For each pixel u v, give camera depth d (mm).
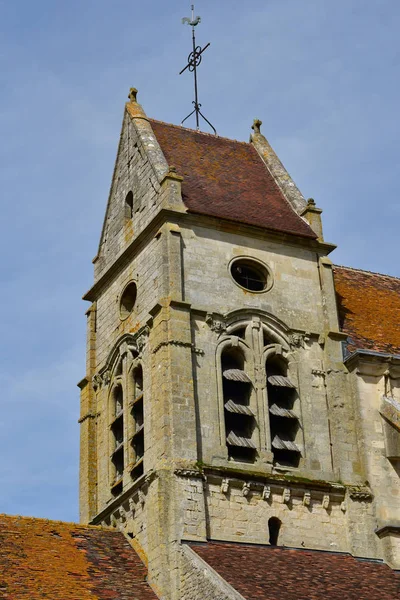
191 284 61250
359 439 60594
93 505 63438
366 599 50562
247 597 48344
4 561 52344
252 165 71375
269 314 62406
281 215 66625
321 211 67000
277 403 61656
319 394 61875
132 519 58250
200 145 70688
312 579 52625
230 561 53219
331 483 59188
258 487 57719
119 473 62719
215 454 57750
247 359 61094
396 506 59250
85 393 66688
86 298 69375
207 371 59562
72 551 55438
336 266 73625
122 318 65000
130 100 71750
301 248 65438
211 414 58594
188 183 65875
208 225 63156
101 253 69750
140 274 63781
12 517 56438
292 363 62000
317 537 57875
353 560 57125
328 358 62531
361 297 70562
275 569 53125
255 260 63656
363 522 58656
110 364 65000
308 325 63438
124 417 62031
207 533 55625
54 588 51125
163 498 55500
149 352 60844
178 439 56938
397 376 62469
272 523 57656
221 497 56844
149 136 68000
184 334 59438
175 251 61312
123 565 55562
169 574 54000
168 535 54875
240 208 65562
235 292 62281
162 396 58062
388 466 60250
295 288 64125
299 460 59750
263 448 59062
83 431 65812
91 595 51531
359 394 61469
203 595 51625
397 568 57188
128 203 67938
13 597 49281
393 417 60250
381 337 65875
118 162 70188
